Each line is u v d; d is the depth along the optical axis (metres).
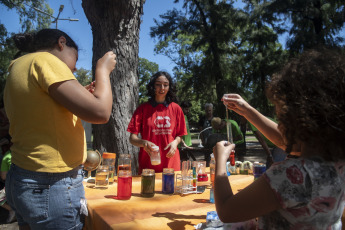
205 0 17.72
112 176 2.05
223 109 16.30
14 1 14.85
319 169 0.74
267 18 18.08
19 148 1.17
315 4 16.59
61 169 1.15
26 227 1.26
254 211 0.76
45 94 1.14
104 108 1.17
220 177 0.90
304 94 0.73
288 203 0.73
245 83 18.58
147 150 2.29
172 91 2.74
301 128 0.73
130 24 3.63
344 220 1.24
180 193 1.77
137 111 2.66
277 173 0.75
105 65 1.31
